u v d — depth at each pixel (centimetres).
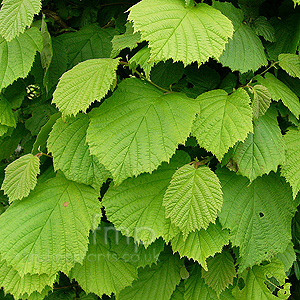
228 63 66
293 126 70
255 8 71
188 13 64
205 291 74
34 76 74
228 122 65
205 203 64
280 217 70
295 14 71
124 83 67
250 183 67
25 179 68
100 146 64
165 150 64
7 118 72
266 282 74
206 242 67
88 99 63
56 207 68
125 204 67
